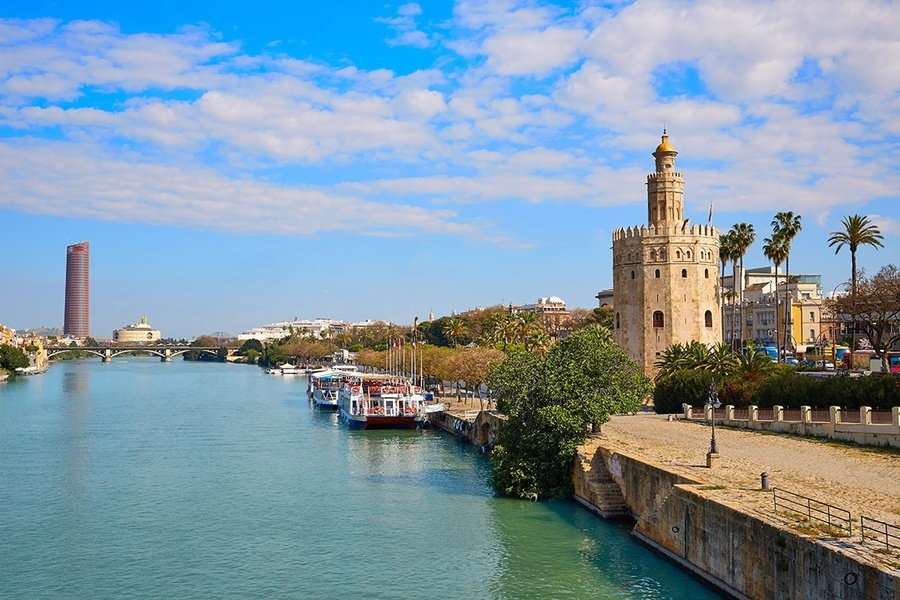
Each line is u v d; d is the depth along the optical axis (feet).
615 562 166.91
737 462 183.73
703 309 383.04
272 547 188.55
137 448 349.00
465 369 450.71
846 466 173.88
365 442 368.89
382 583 161.89
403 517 213.87
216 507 229.66
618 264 398.01
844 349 455.63
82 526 209.46
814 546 113.39
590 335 253.03
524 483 231.71
